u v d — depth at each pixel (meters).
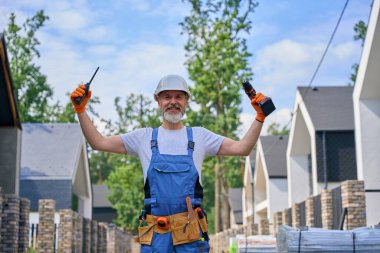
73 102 4.47
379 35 18.00
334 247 9.95
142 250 4.44
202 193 4.50
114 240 34.69
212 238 45.50
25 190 32.06
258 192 41.34
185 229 4.39
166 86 4.54
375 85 19.45
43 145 34.28
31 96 45.72
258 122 4.53
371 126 19.77
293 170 30.59
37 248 20.42
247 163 42.50
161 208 4.41
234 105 43.16
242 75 42.50
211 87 43.09
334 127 25.50
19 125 19.36
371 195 19.55
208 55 42.91
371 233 9.98
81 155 37.03
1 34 16.77
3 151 19.14
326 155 25.91
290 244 10.05
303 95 28.08
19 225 16.53
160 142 4.56
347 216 15.30
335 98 27.81
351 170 25.66
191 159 4.52
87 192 39.03
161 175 4.45
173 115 4.55
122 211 54.25
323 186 25.44
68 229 21.78
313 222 19.36
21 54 45.06
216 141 4.61
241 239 16.22
